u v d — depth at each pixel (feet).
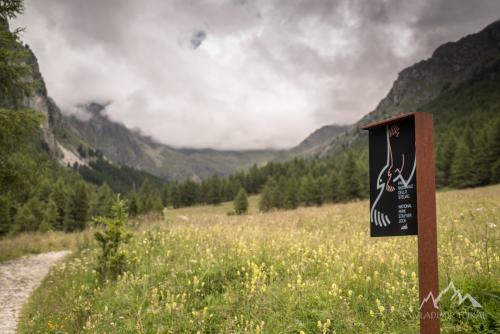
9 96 51.37
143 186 370.32
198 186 418.92
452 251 28.76
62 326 24.71
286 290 22.89
